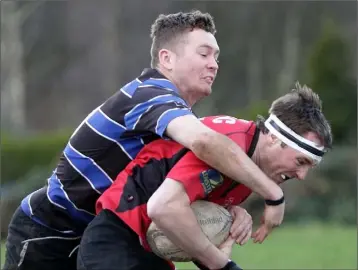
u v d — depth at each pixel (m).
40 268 13.48
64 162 12.74
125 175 11.82
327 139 11.23
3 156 57.31
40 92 99.81
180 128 11.11
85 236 11.77
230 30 92.88
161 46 12.77
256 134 11.44
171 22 12.70
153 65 12.97
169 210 10.87
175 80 12.65
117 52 94.94
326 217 52.88
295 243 38.47
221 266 11.17
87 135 12.35
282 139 11.16
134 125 11.79
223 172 10.89
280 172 11.41
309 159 11.18
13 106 82.50
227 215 11.51
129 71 95.50
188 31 12.62
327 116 56.81
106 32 95.50
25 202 13.51
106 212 11.69
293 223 52.12
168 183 11.02
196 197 11.12
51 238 13.25
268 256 33.38
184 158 11.20
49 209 13.07
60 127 98.88
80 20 97.31
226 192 11.55
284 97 11.41
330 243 38.28
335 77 57.50
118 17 95.25
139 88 12.05
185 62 12.57
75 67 98.62
